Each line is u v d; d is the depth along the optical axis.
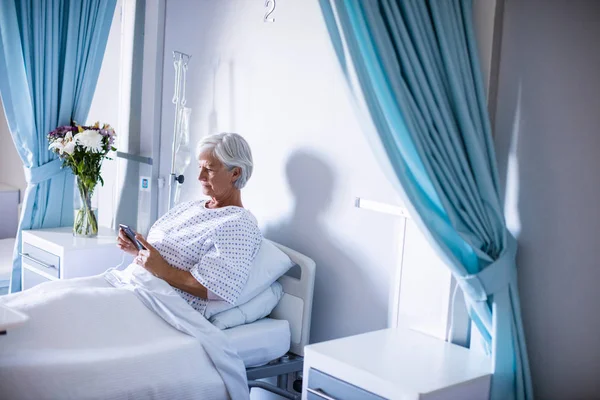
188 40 3.36
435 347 2.20
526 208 2.18
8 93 3.40
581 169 2.05
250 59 3.01
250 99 3.02
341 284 2.64
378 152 1.95
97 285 2.58
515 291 2.09
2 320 1.75
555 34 2.10
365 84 1.87
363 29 1.83
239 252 2.49
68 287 2.49
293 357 2.61
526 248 2.18
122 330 2.22
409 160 1.97
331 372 2.04
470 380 1.95
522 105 2.18
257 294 2.59
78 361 1.99
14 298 2.31
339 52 1.87
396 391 1.85
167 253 2.60
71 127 3.43
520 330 2.08
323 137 2.69
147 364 2.10
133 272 2.48
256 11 2.97
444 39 2.02
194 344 2.25
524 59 2.17
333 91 2.64
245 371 2.35
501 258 2.06
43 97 3.49
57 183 3.64
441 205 2.00
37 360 1.94
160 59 3.49
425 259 2.33
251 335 2.45
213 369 2.26
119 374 2.04
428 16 2.02
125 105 3.73
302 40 2.76
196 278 2.44
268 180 2.95
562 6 2.08
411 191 1.97
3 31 3.30
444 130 2.01
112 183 3.85
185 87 3.38
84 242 3.32
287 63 2.83
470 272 2.09
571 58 2.06
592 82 2.02
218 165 2.64
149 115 3.54
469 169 2.08
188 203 2.79
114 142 3.64
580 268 2.06
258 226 2.89
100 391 1.98
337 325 2.67
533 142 2.16
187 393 2.17
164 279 2.48
